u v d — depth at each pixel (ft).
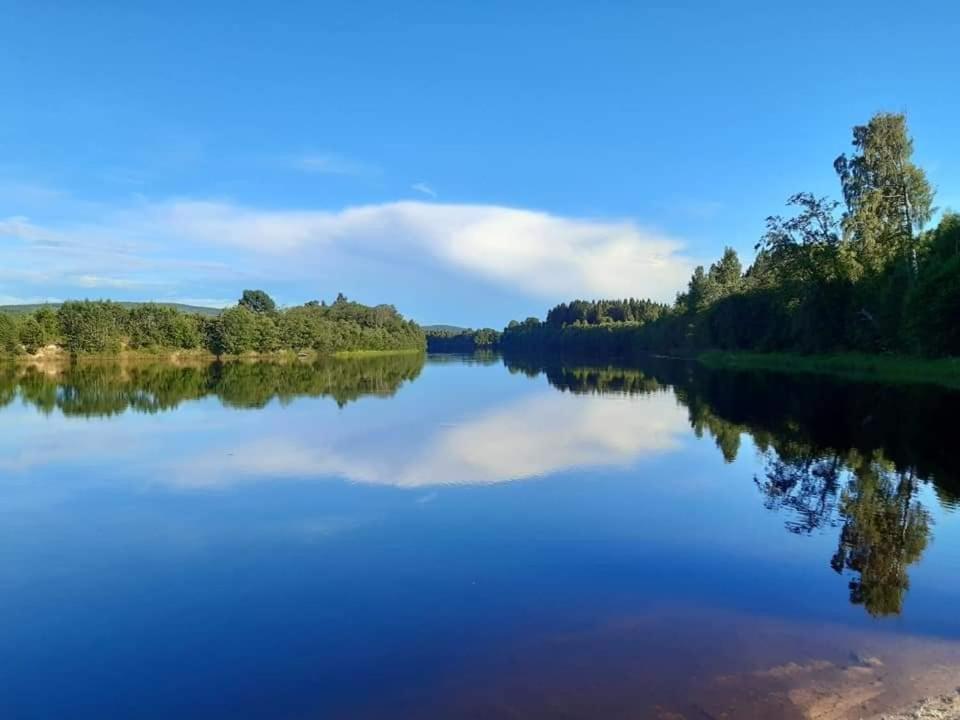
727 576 35.12
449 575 35.63
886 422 87.92
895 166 183.93
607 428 90.12
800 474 59.72
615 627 28.89
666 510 48.39
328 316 519.19
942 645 26.84
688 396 134.82
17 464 67.10
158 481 59.16
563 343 595.47
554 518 46.44
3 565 38.14
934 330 147.43
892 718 21.42
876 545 40.22
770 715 21.77
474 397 140.05
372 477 60.08
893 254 183.93
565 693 23.48
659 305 543.39
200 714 23.26
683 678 24.32
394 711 22.84
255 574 36.29
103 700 24.30
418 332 613.52
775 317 243.19
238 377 213.05
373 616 30.55
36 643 28.68
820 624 29.01
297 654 27.14
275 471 63.00
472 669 25.48
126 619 30.89
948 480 56.70
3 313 293.02
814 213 206.39
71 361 308.40
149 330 338.95
